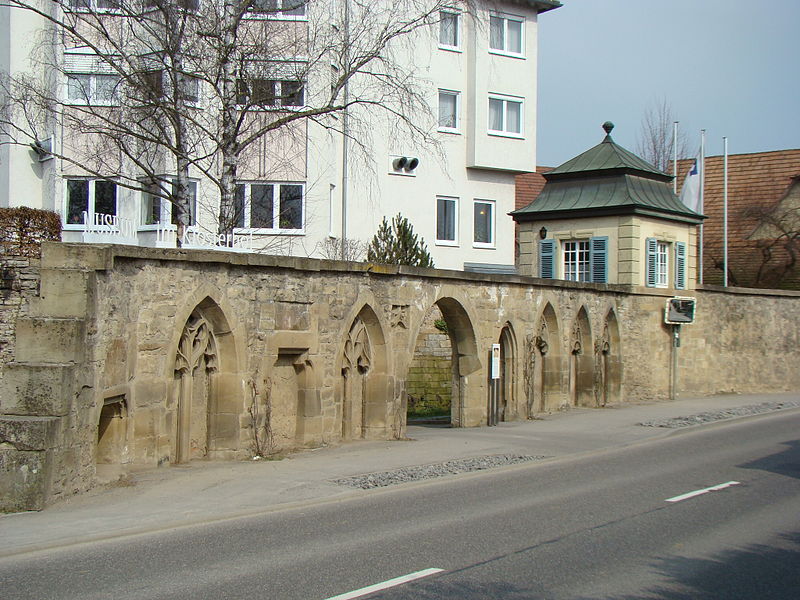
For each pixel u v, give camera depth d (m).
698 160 40.09
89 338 12.04
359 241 33.19
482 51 39.78
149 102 20.12
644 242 32.66
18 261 17.72
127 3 20.66
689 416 26.59
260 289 16.36
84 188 29.83
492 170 40.50
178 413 15.12
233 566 8.85
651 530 10.96
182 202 20.22
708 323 35.34
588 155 34.38
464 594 8.00
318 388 17.92
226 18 20.59
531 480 14.98
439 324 31.66
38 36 26.98
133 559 9.09
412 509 12.12
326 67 25.83
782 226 45.28
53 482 11.26
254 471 14.62
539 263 34.28
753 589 8.43
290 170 31.69
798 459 17.77
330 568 8.84
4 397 11.38
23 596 7.73
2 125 25.59
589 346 29.22
